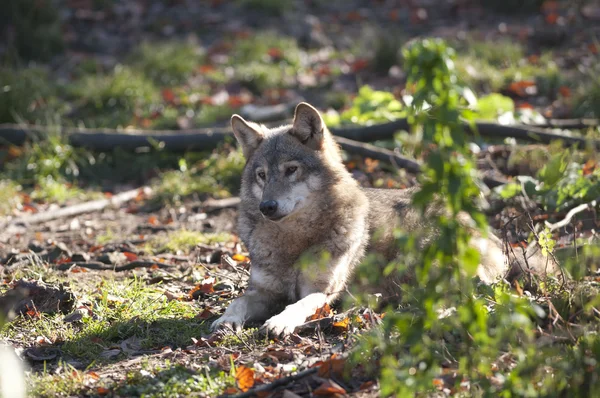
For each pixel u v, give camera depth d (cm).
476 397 585
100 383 698
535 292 815
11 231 1363
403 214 957
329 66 2200
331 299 891
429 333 685
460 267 609
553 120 1636
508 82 1945
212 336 802
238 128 983
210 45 2423
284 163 912
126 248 1226
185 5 2684
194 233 1270
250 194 947
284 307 940
